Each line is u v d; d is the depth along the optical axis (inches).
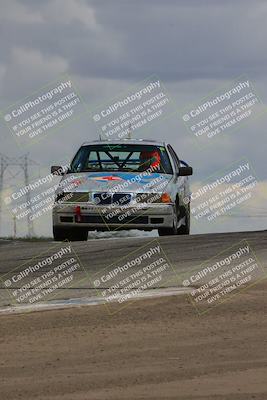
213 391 471.2
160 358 531.8
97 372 504.4
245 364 520.4
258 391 471.2
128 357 534.3
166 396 462.6
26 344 561.6
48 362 524.7
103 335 581.9
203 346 557.6
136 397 460.8
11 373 503.5
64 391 471.2
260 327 600.1
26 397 461.1
